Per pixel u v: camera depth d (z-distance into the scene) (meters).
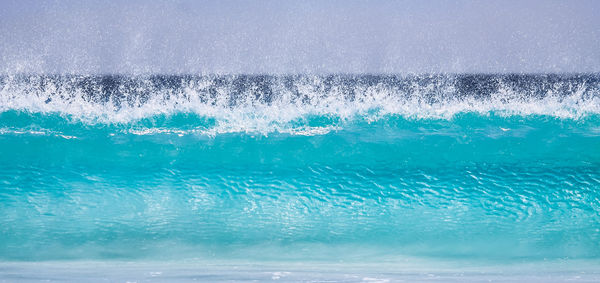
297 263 3.55
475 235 4.28
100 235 4.26
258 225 4.54
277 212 4.85
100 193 5.29
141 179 5.69
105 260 3.69
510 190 5.37
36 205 4.94
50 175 5.75
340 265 3.45
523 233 4.32
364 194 5.32
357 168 6.02
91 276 2.46
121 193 5.29
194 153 6.49
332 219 4.70
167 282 2.30
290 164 6.16
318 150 6.60
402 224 4.55
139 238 4.20
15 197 5.13
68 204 4.98
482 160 6.22
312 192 5.38
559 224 4.52
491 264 3.55
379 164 6.14
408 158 6.32
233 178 5.75
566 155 6.34
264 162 6.21
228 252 3.92
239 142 6.86
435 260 3.70
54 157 6.29
